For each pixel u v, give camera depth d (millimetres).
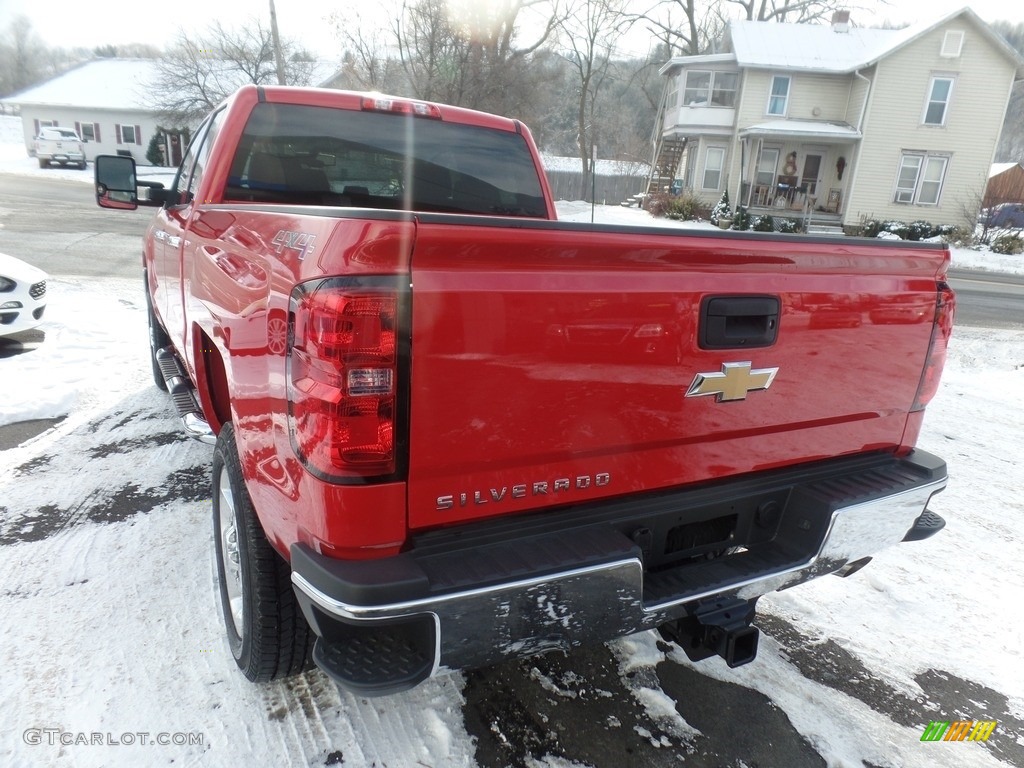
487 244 1626
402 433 1623
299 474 1698
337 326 1538
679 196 29422
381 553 1678
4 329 6273
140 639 2650
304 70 35312
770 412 2205
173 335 3926
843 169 28375
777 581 2213
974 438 5828
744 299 2037
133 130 44156
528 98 30891
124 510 3637
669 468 2080
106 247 13562
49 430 4719
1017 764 2365
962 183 27188
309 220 1729
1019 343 10250
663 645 2861
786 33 29656
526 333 1711
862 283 2303
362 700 2422
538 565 1742
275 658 2260
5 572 3031
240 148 3297
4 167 37281
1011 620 3203
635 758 2268
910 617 3191
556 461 1866
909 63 26094
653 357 1918
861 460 2555
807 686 2676
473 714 2408
